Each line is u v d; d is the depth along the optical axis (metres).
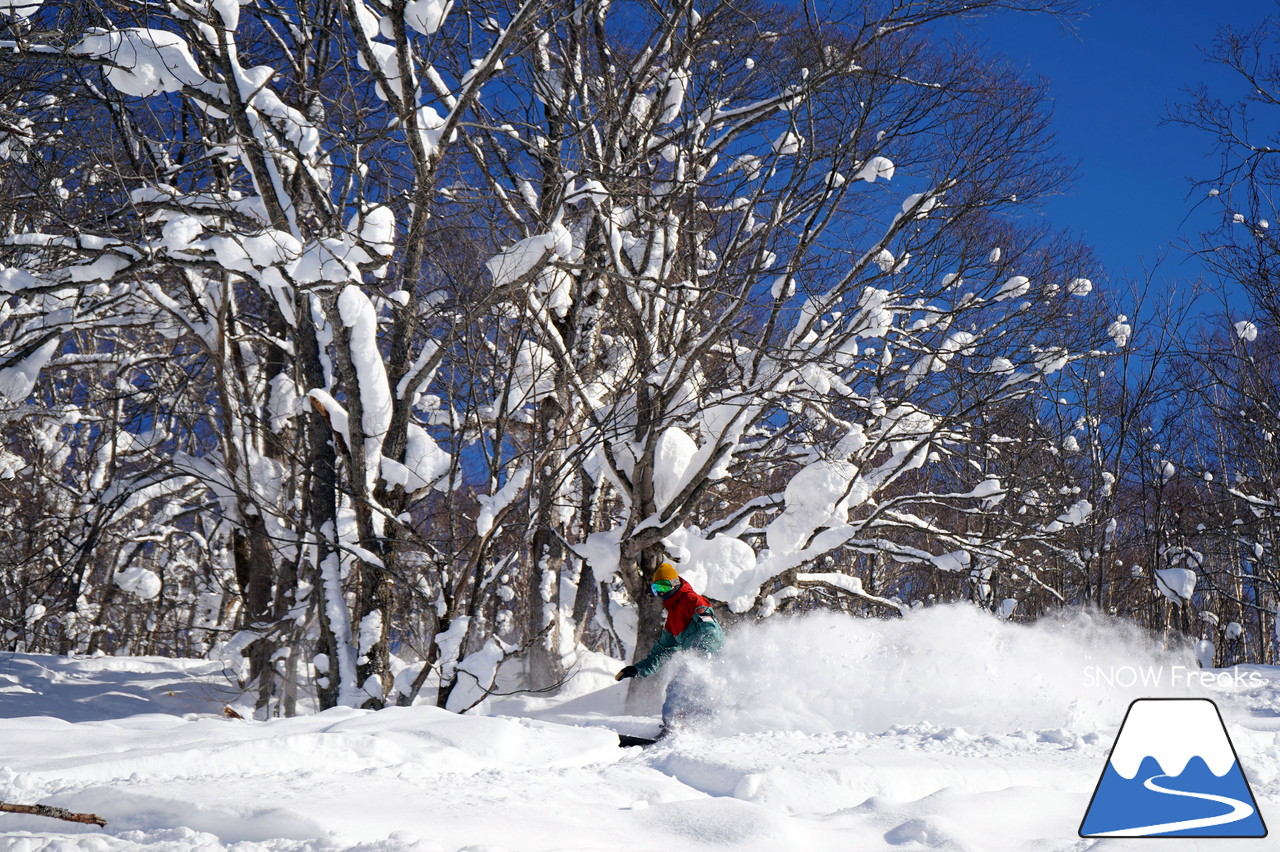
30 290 9.23
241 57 12.76
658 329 12.25
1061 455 18.19
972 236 15.69
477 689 9.89
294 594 12.52
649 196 12.53
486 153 13.29
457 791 3.89
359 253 9.39
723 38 13.25
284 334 13.23
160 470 13.30
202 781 4.07
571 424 11.34
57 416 14.91
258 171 10.04
